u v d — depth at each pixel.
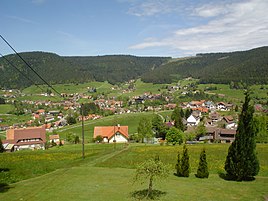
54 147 94.06
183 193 27.09
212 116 163.38
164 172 25.22
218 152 56.47
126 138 108.69
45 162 51.41
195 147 66.00
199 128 108.44
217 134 105.81
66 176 36.72
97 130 112.94
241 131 33.72
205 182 32.75
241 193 27.45
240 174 33.22
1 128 177.50
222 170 40.59
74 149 75.00
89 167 44.19
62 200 25.09
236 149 33.78
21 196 27.16
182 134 86.12
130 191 27.77
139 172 25.30
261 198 25.81
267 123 90.38
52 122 195.12
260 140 85.50
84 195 26.59
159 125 120.50
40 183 33.00
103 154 59.25
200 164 35.66
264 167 41.06
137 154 56.56
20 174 40.69
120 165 45.50
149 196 25.83
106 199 25.14
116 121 169.88
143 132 101.25
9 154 62.94
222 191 28.17
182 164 36.38
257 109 162.50
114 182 32.12
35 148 107.19
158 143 97.19
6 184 34.28
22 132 116.69
